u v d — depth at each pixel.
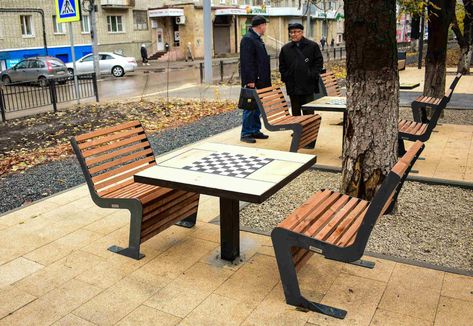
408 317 3.14
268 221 4.82
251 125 8.21
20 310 3.34
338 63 30.48
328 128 9.41
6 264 4.00
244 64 7.52
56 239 4.48
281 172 3.65
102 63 27.56
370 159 4.64
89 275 3.79
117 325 3.15
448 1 8.97
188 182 3.44
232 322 3.14
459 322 3.07
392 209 4.79
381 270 3.75
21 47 33.81
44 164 7.88
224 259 3.97
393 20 4.36
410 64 28.19
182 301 3.40
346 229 3.26
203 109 13.12
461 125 9.31
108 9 40.25
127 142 4.53
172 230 4.62
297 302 3.28
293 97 8.06
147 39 44.72
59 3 14.06
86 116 12.92
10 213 5.18
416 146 3.49
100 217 5.02
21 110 14.58
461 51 20.17
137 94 17.77
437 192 5.50
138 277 3.75
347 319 3.14
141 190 4.20
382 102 4.53
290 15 53.09
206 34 20.41
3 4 32.50
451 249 4.09
